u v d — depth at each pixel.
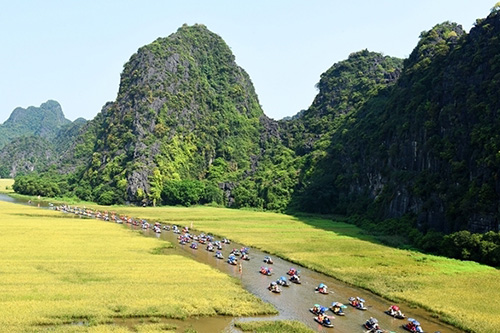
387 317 61.97
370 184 186.50
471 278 82.06
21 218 149.50
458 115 134.00
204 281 74.81
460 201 116.75
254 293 71.19
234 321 57.84
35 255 88.81
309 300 68.69
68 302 60.88
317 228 150.75
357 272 85.75
